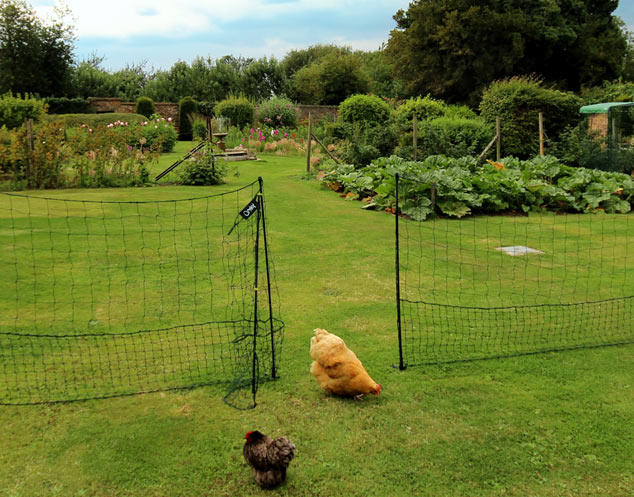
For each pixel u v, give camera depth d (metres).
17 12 36.41
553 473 3.50
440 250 9.11
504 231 10.69
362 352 5.18
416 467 3.53
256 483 3.35
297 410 4.15
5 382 4.47
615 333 5.77
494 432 3.92
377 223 11.02
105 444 3.71
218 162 15.78
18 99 21.73
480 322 6.04
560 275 7.86
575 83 39.69
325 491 3.29
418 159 16.06
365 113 25.81
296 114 33.81
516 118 20.33
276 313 6.12
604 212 12.59
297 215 11.59
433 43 37.88
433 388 4.53
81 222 10.05
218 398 4.32
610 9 39.53
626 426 4.01
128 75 45.09
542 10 36.22
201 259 8.12
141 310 6.10
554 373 4.84
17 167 13.89
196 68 46.00
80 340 5.31
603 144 18.59
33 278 7.02
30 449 3.63
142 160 14.79
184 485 3.33
